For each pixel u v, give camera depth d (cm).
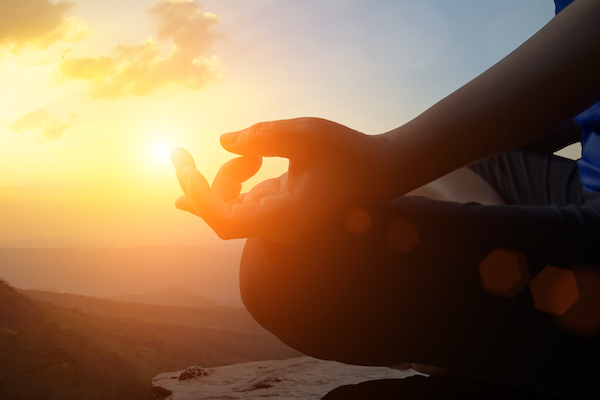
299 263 55
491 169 87
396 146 50
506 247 53
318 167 49
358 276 55
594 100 49
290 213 51
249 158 55
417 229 54
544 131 50
